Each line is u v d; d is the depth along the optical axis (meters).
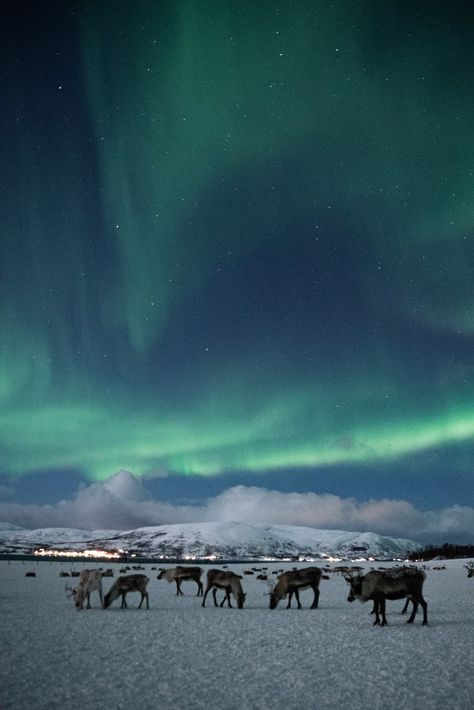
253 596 36.72
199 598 33.78
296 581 27.17
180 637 17.95
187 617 23.38
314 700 10.60
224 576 27.91
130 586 26.61
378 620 21.05
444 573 78.44
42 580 57.12
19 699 10.40
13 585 47.69
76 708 9.86
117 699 10.48
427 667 13.53
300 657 14.77
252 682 11.98
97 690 11.13
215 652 15.42
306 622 21.88
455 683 11.98
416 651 15.57
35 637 17.62
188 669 13.21
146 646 16.23
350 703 10.42
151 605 28.81
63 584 49.66
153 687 11.44
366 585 20.81
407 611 26.09
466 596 35.88
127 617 23.12
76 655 14.73
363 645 16.55
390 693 11.14
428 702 10.53
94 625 20.56
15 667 13.18
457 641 17.20
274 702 10.44
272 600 26.94
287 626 20.73
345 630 19.66
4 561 144.12
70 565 121.25
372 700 10.63
